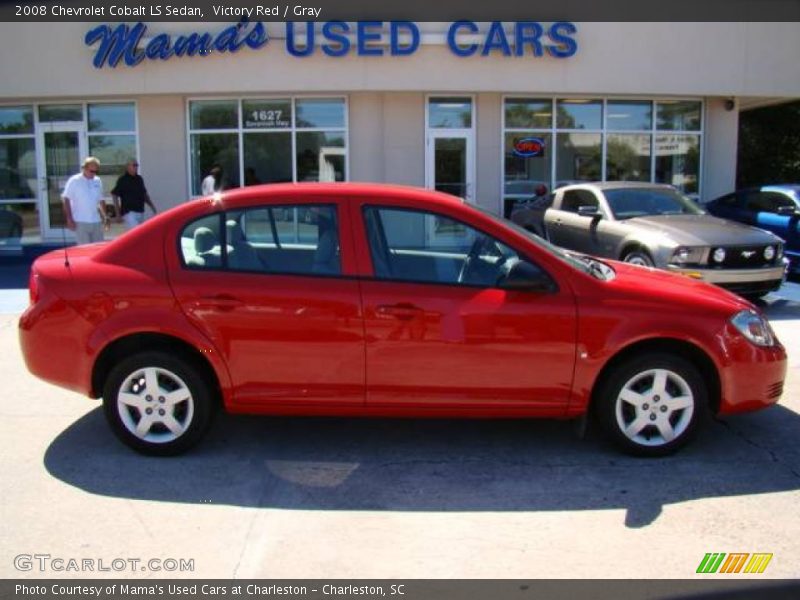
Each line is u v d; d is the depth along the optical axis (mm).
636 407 4488
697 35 14109
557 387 4391
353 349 4352
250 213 4504
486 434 4988
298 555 3455
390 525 3738
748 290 8570
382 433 5020
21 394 5844
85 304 4422
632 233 8992
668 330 4355
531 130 14625
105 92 13695
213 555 3457
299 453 4672
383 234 4461
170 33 13445
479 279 4438
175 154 14406
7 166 14820
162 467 4438
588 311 4348
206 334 4371
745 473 4340
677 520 3777
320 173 14438
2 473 4348
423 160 14398
